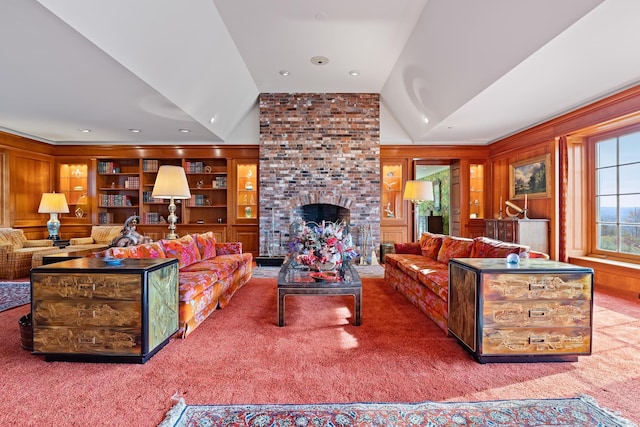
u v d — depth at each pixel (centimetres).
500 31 290
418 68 441
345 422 154
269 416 158
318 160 622
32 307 213
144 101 404
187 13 313
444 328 269
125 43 284
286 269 337
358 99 623
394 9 348
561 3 233
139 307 212
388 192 679
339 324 288
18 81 338
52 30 241
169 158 670
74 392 178
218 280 331
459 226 676
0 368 205
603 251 443
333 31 392
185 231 668
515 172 584
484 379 194
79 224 661
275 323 291
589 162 464
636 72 319
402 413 161
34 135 593
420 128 591
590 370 205
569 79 338
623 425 151
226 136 637
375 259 618
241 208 675
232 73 470
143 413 160
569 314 215
